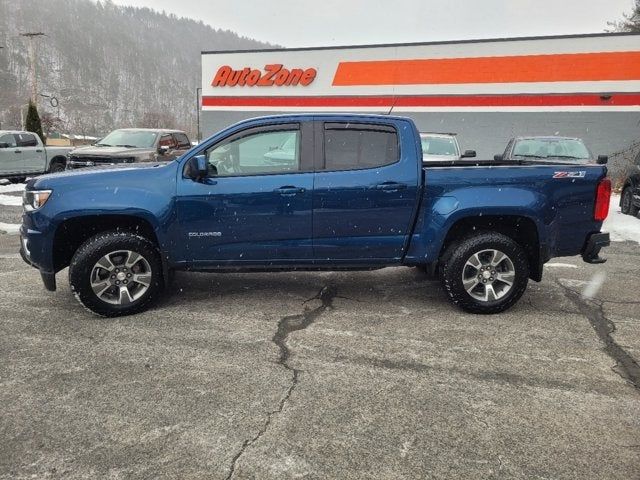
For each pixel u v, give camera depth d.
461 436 2.76
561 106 18.59
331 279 5.73
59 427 2.81
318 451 2.62
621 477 2.45
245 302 4.90
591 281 5.83
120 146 12.83
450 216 4.46
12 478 2.41
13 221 9.66
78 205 4.29
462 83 19.56
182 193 4.39
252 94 22.28
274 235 4.50
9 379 3.33
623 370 3.54
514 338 4.08
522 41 18.64
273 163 4.52
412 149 4.49
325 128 4.52
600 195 4.55
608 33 17.72
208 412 2.96
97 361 3.60
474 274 4.56
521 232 4.75
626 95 17.89
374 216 4.50
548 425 2.87
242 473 2.45
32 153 14.87
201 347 3.84
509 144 11.71
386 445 2.67
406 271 6.12
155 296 4.63
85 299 4.32
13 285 5.38
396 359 3.67
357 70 20.77
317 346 3.88
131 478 2.42
